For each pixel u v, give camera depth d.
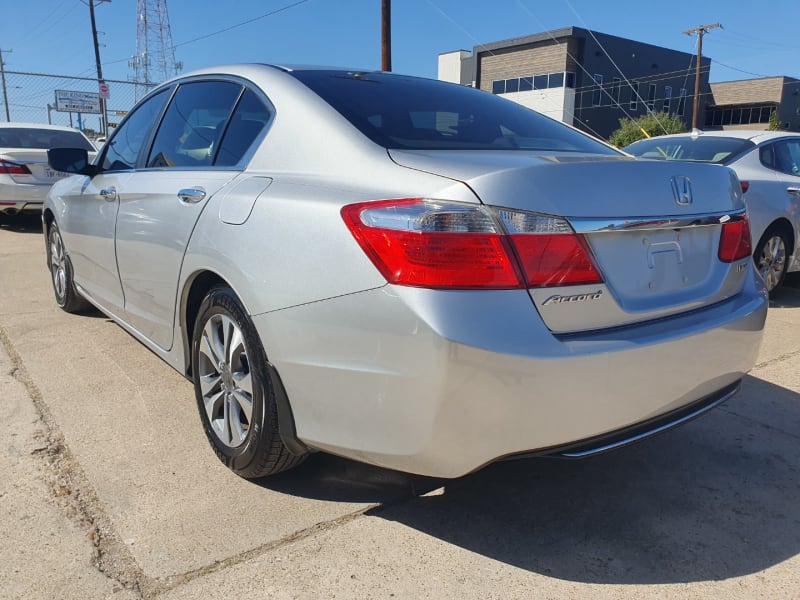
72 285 4.55
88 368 3.73
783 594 2.02
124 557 2.10
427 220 1.83
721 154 5.59
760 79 50.47
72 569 2.04
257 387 2.31
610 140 44.56
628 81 45.03
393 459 1.95
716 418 3.26
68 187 4.33
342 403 2.01
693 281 2.33
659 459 2.86
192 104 3.14
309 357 2.06
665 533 2.32
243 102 2.79
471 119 2.75
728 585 2.05
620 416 2.01
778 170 5.59
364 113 2.47
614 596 1.99
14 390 3.40
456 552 2.18
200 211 2.59
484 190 1.85
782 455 2.90
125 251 3.29
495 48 46.34
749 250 2.63
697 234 2.34
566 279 1.91
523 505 2.48
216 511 2.37
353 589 1.99
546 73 43.50
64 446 2.82
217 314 2.54
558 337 1.91
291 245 2.11
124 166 3.58
